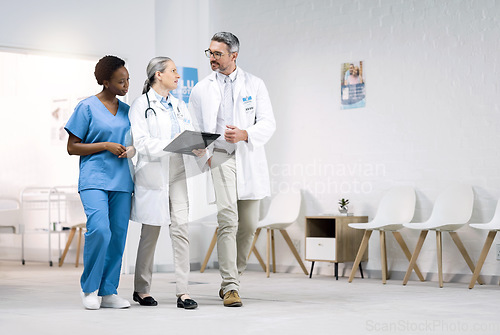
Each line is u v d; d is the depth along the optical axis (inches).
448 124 293.3
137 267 199.6
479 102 285.3
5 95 436.1
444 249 292.0
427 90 300.0
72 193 395.9
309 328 157.6
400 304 207.0
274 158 351.3
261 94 203.0
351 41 325.4
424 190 298.8
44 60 424.8
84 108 190.7
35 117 431.5
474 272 261.3
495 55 281.9
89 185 188.2
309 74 340.2
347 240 307.3
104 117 191.6
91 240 187.3
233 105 200.5
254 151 198.2
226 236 196.4
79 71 405.7
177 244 193.2
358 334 150.2
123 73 192.5
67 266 382.9
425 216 297.6
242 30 366.6
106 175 189.2
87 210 187.9
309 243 313.6
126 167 192.2
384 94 313.4
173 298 219.0
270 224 320.8
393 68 310.8
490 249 279.3
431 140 297.9
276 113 352.2
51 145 422.6
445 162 293.4
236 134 190.4
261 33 359.3
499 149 279.1
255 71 361.1
